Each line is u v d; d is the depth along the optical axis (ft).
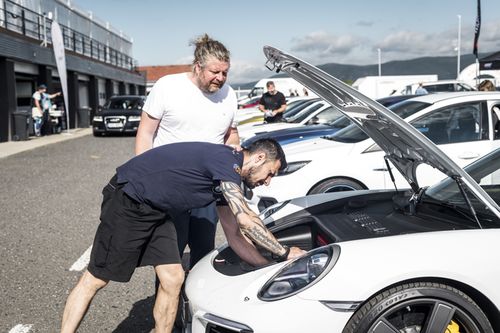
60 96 77.20
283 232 11.20
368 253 7.87
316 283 7.70
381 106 8.75
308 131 24.59
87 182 30.55
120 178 9.14
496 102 17.60
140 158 9.18
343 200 11.80
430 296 7.64
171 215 9.43
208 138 10.83
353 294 7.52
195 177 8.83
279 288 7.95
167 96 10.49
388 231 9.39
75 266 15.44
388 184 17.38
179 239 10.83
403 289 7.63
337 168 17.35
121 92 123.95
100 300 13.02
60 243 17.87
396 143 10.10
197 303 8.53
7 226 20.34
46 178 32.24
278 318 7.59
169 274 9.29
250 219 8.46
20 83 64.23
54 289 13.66
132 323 11.69
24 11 65.51
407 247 7.90
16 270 15.14
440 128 17.54
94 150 48.14
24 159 41.93
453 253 7.76
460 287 7.76
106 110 64.90
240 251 9.84
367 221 10.11
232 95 11.15
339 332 7.55
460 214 9.27
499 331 7.91
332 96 10.11
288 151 18.84
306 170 17.43
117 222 9.07
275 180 17.47
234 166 8.71
